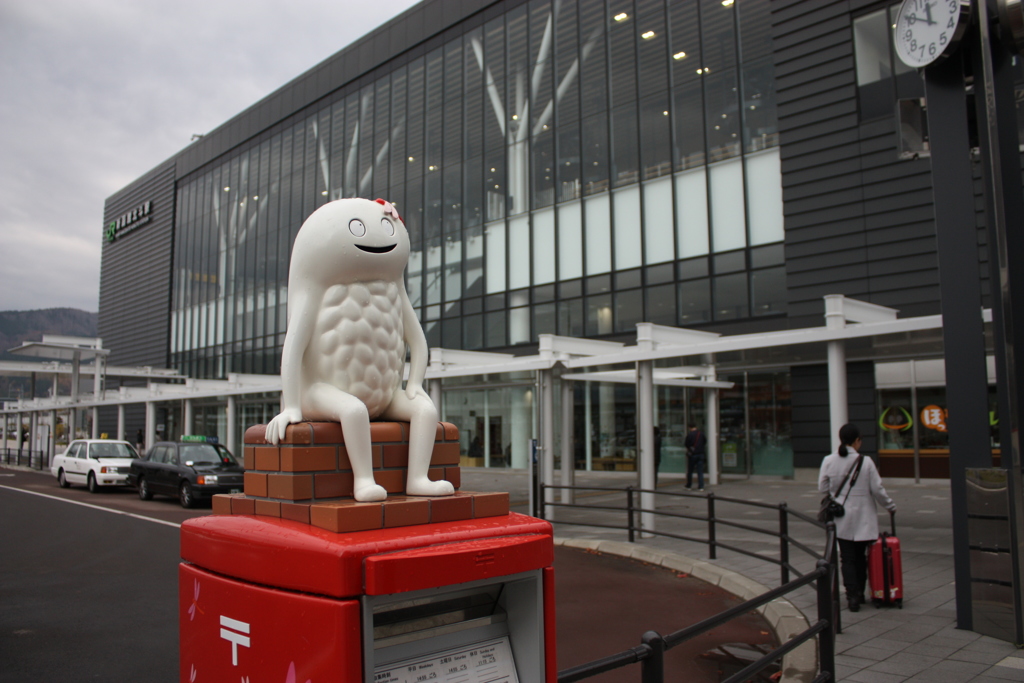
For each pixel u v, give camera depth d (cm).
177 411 3559
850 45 1722
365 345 224
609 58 2162
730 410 2005
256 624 181
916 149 697
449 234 2538
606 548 992
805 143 1775
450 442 234
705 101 1967
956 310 597
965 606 581
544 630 196
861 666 496
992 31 577
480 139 2470
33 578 863
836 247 1711
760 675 516
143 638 621
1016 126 568
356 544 163
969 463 585
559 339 1266
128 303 4441
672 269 1994
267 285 3325
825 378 1747
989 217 595
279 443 201
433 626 186
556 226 2244
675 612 684
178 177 4072
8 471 3166
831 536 526
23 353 2977
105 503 1688
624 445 2047
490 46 2467
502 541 185
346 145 2981
